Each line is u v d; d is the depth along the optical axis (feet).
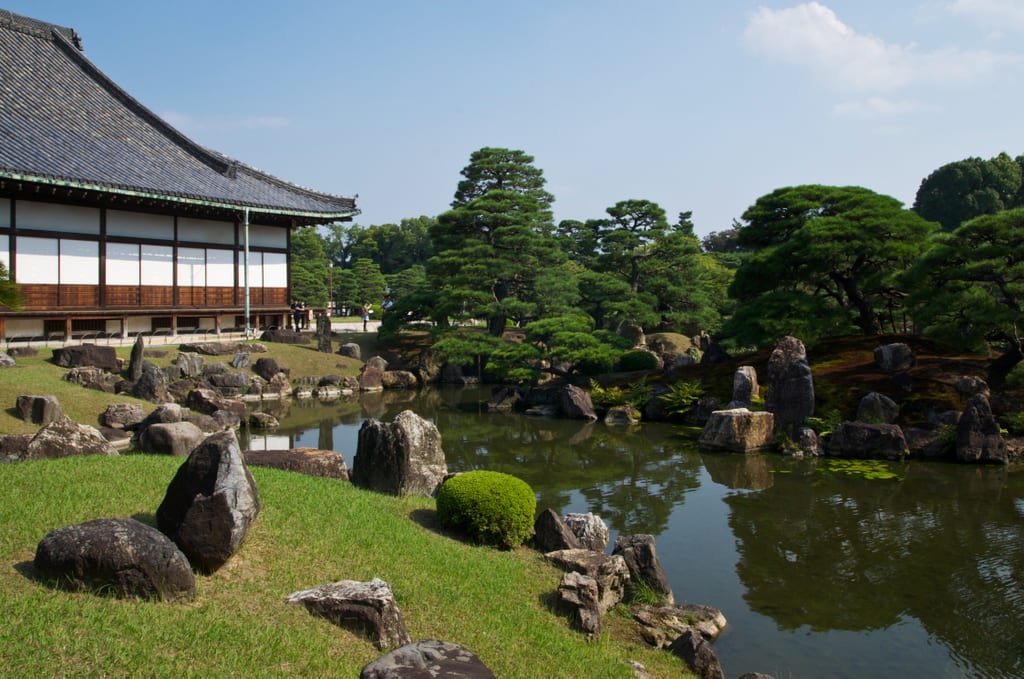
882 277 110.01
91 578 25.38
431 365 151.33
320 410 111.65
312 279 247.50
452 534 41.50
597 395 112.47
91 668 20.77
